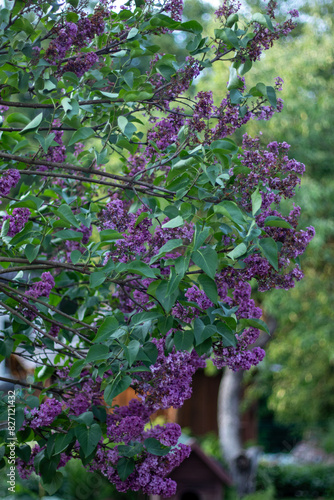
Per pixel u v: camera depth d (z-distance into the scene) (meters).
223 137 3.24
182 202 2.94
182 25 3.32
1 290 3.08
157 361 2.88
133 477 2.93
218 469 9.02
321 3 12.55
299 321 13.62
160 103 3.41
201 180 2.98
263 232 2.75
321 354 14.47
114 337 2.72
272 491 13.32
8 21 3.21
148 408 3.06
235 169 2.96
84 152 3.76
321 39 12.07
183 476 9.02
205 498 9.04
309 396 16.08
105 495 10.70
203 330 2.69
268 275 2.86
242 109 3.23
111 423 3.05
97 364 2.84
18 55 3.46
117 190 3.85
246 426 21.86
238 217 2.61
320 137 12.10
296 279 2.88
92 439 2.77
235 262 2.86
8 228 3.11
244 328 2.93
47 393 3.34
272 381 16.44
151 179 3.71
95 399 3.18
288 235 2.84
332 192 11.79
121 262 2.82
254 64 11.88
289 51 12.20
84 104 3.29
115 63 3.49
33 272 4.17
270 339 14.34
